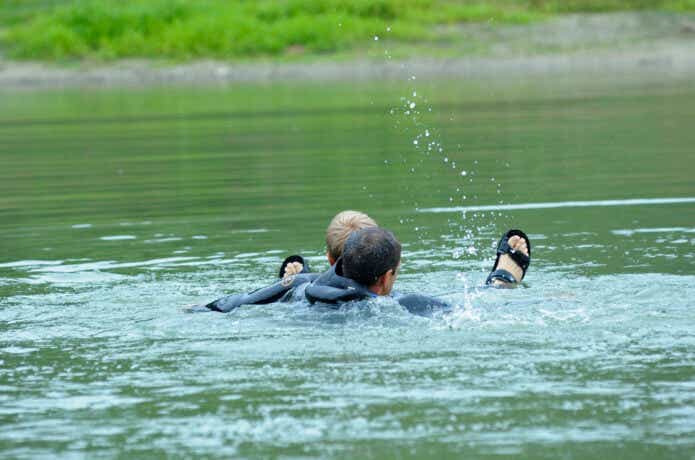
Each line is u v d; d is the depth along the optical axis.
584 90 61.44
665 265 17.89
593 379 10.91
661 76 67.88
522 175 31.31
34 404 10.59
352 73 77.50
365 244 14.66
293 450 9.10
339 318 14.03
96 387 11.12
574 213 24.36
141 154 41.03
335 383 10.97
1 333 13.84
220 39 85.19
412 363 11.65
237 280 17.89
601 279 16.83
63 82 80.19
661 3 89.00
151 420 9.99
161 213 26.42
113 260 20.06
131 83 79.00
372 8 89.31
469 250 20.34
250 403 10.39
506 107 53.75
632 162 33.09
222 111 58.38
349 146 40.84
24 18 93.19
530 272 17.73
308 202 27.42
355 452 9.02
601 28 84.62
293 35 85.31
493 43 82.44
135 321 14.50
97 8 89.06
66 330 13.95
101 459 9.04
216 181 32.53
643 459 8.75
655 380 10.83
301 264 17.12
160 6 91.19
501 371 11.27
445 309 14.38
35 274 18.69
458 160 35.56
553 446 9.06
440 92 64.06
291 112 56.03
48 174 35.84
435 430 9.49
